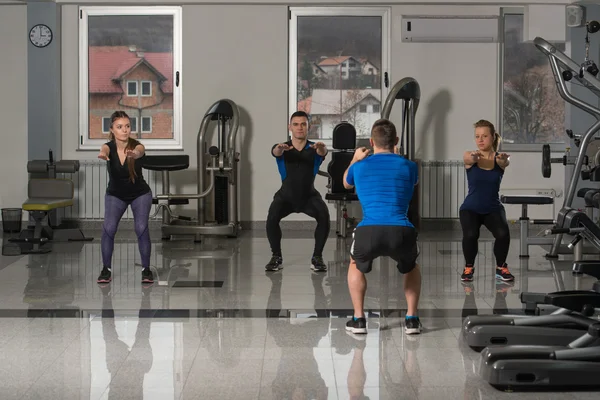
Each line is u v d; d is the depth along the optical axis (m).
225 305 5.73
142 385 3.86
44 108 10.12
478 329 4.47
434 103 10.29
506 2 9.94
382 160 4.64
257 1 10.07
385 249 4.59
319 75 10.34
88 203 10.33
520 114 10.31
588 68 6.68
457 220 10.34
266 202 10.34
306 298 5.98
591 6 9.71
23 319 5.29
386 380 3.95
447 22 10.18
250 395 3.72
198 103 10.29
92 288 6.38
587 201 7.70
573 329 4.50
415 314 4.91
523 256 8.04
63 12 10.24
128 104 10.32
